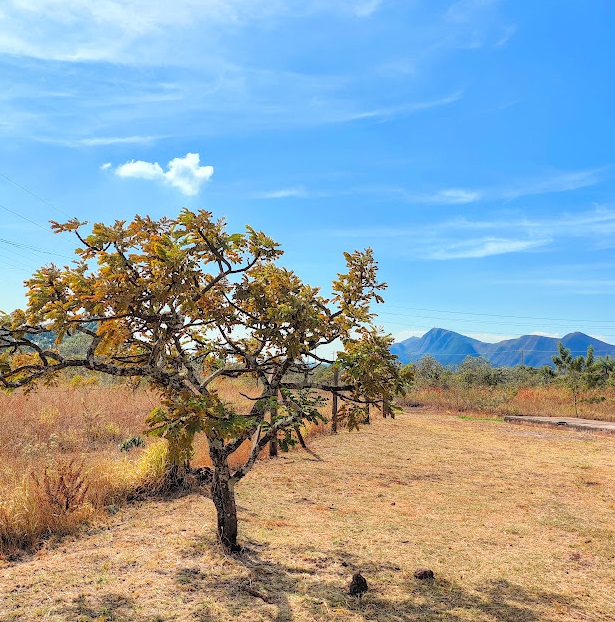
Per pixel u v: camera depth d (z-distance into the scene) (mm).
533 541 5777
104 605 3842
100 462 7723
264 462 9625
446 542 5645
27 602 3881
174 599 3969
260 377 5434
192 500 6867
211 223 4094
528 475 9242
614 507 7230
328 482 8328
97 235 3672
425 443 12719
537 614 3977
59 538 5379
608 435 14977
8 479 6605
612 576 4824
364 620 3756
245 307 5020
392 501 7316
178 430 3764
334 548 5281
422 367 38312
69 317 3703
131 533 5551
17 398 13109
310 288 4852
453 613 3938
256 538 5461
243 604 3922
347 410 5512
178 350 4785
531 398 24016
